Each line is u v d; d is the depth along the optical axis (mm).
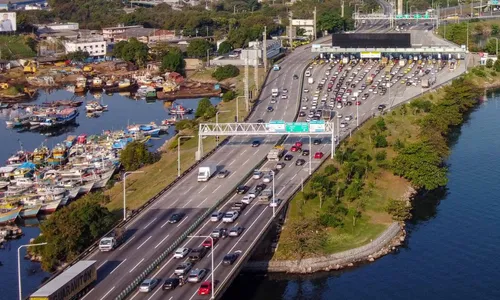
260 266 192875
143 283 161500
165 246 185625
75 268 162750
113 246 184875
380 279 189375
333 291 183250
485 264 197375
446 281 188250
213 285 161000
